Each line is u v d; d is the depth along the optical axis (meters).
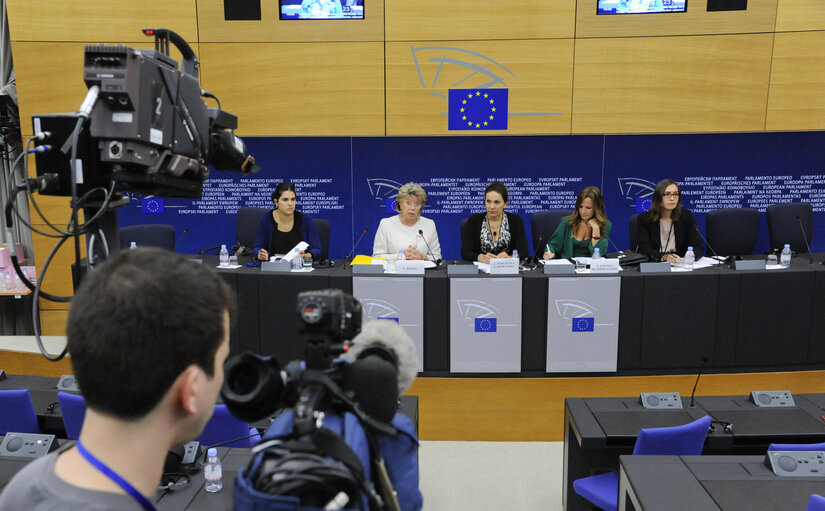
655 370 3.83
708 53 5.16
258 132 5.41
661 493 2.04
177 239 6.17
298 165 6.07
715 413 2.93
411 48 5.26
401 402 3.01
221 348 0.65
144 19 5.18
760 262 3.84
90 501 0.57
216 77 5.31
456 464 3.71
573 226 4.50
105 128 1.43
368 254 6.21
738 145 5.89
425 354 3.84
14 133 5.33
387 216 6.15
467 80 5.30
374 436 0.79
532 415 3.90
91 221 1.44
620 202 6.05
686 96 5.25
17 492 0.60
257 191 6.12
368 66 5.30
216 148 1.84
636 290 3.71
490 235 4.56
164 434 0.62
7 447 2.33
